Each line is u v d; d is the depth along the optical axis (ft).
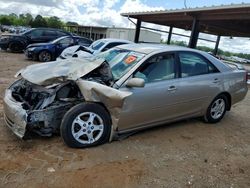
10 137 13.10
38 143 12.73
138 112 13.44
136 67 13.58
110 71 13.38
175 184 10.62
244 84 18.83
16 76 14.49
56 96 12.39
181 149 13.67
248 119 19.92
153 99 13.76
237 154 13.84
